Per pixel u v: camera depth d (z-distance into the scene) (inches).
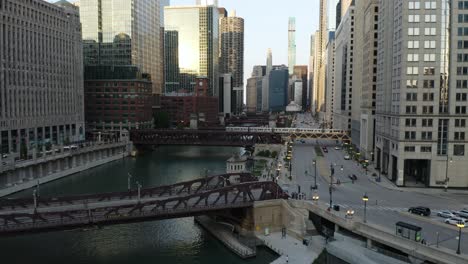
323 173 5428.2
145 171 6658.5
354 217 3280.0
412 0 4564.5
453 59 4500.5
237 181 4699.8
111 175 6264.8
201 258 3065.9
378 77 5876.0
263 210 3540.8
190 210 3302.2
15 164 5128.0
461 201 3932.1
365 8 7347.4
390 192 4323.3
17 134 6845.5
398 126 4655.5
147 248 3248.0
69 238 3437.5
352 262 2748.5
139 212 3115.2
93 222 2938.0
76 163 6737.2
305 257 2965.1
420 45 4552.2
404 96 4584.2
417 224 3152.1
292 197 3885.3
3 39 6505.9
